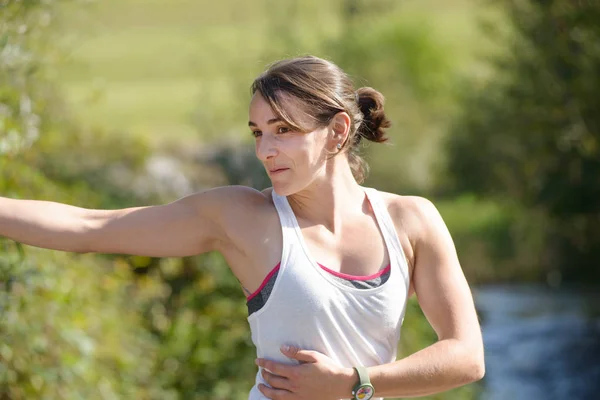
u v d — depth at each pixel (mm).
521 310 34344
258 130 7188
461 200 47812
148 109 67688
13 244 10742
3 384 11188
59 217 7320
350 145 7496
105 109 56875
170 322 17297
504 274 39188
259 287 7160
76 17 13648
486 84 40094
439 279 7332
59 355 11906
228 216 7340
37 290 11594
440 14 84188
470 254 40531
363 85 8078
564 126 32781
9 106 11297
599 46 29672
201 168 24719
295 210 7371
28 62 11492
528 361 28578
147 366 16000
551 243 38781
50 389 11742
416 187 52875
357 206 7441
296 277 7004
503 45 35312
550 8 31016
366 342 7109
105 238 7340
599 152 32500
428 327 18609
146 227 7355
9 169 11719
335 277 7055
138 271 18156
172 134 56812
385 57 53562
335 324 7008
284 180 7102
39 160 16500
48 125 14758
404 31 55656
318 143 7145
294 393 6969
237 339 17328
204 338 17250
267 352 7172
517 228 39906
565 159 34594
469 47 64125
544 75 32312
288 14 45469
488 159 42688
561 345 29984
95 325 13891
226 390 16781
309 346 7035
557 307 34594
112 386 13906
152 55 85250
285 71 7137
